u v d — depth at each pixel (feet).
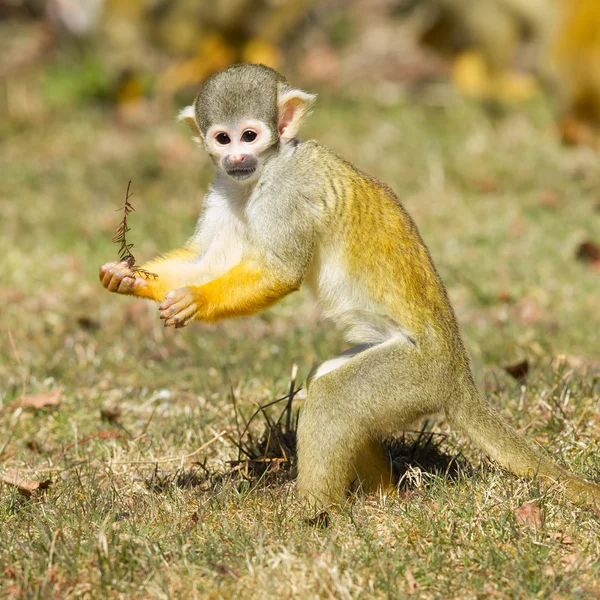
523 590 22.30
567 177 64.54
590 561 23.61
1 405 36.88
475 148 68.69
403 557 23.82
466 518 25.61
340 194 28.58
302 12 81.30
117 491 29.04
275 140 28.66
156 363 41.88
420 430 32.58
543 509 25.72
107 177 68.54
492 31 78.64
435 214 59.88
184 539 24.94
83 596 22.95
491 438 27.78
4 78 89.56
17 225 61.16
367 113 77.56
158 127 77.61
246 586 23.02
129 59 82.99
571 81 69.15
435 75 87.61
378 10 102.42
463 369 28.35
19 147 75.36
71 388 39.17
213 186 30.53
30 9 108.27
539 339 42.14
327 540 24.52
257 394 37.14
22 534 25.80
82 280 53.11
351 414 26.68
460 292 49.26
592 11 67.82
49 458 32.48
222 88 28.63
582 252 52.60
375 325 28.58
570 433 31.91
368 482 28.02
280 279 28.07
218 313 27.76
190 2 80.02
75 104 84.43
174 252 30.48
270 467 30.35
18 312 48.39
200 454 32.35
